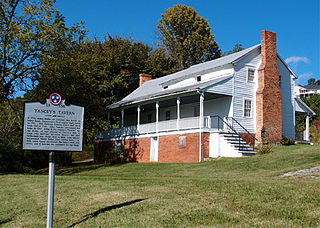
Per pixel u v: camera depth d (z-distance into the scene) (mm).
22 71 22547
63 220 8289
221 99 26328
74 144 7477
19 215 8992
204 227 7023
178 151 23531
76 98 27406
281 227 6730
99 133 35000
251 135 24156
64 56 24156
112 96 41125
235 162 18594
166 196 9773
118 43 44719
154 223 7496
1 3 21891
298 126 43656
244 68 26688
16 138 26219
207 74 28062
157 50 50406
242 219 7395
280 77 29781
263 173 14789
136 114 37938
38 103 7273
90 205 9430
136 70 44719
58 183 13258
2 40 21391
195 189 10492
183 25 55250
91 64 29797
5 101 24391
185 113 29922
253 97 26953
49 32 21922
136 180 13242
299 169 14250
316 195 8789
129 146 29266
